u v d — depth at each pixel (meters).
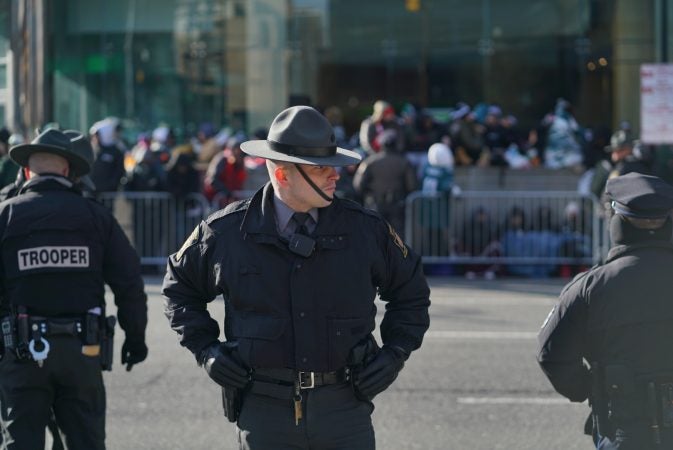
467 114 21.39
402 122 20.66
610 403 5.05
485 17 24.86
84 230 6.39
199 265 5.30
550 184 20.75
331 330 5.11
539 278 18.36
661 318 5.07
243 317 5.16
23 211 6.33
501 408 9.71
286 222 5.18
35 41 20.27
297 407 5.09
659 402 4.97
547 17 24.77
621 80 24.59
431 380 10.69
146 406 9.74
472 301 15.70
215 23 25.23
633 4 24.48
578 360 5.30
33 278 6.26
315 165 5.00
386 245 5.31
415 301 5.38
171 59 25.33
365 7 25.00
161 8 25.33
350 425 5.13
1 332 6.26
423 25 24.97
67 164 6.59
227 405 5.24
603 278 5.17
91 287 6.40
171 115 25.30
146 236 18.67
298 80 25.16
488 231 18.50
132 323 6.60
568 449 8.53
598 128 21.05
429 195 18.33
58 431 6.70
